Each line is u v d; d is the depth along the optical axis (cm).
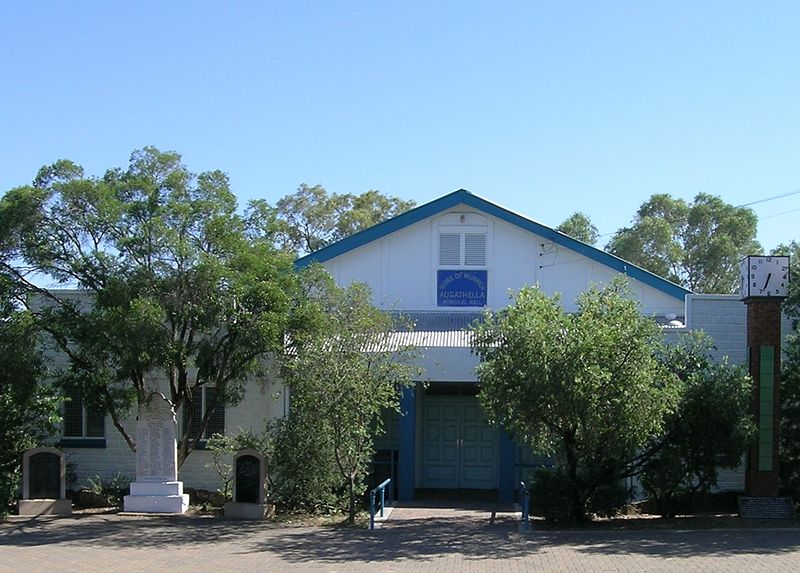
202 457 2423
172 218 1977
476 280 2605
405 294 2614
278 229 2189
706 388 1897
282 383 2292
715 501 2205
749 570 1324
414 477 2428
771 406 1955
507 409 1811
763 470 1944
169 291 1912
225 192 2053
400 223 2616
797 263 2292
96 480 2380
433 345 2336
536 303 1842
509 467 2338
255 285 1938
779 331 1983
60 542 1686
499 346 1822
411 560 1466
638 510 2169
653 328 1825
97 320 1878
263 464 2033
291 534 1792
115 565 1435
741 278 2042
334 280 2378
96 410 2153
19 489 2147
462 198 2605
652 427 1773
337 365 1947
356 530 1848
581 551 1531
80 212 1983
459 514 2123
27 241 1972
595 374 1722
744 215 5191
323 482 2070
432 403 2641
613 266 2575
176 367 2111
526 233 2612
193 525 1912
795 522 1889
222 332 2077
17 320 1967
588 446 1822
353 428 1966
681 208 5278
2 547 1627
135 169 2081
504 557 1481
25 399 2070
